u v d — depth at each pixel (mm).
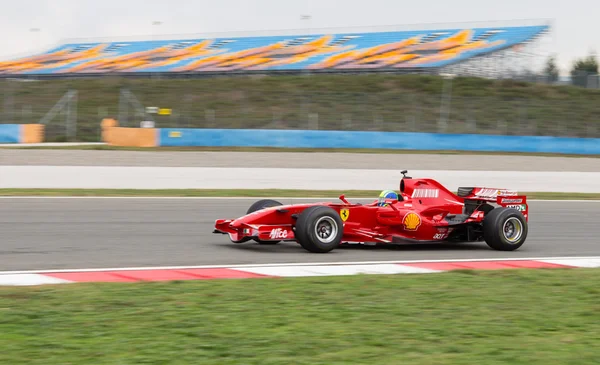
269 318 9859
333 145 57812
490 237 17500
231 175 34781
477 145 58938
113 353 8070
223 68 99000
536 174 38969
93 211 23047
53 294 10992
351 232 16750
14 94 78375
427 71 87438
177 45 115938
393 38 104250
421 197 17812
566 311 10828
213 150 52812
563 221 24344
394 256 16328
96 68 106438
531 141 59781
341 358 8125
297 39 110375
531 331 9609
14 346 8227
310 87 81375
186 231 19500
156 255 15570
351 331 9312
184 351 8219
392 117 70250
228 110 73938
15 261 14344
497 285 12727
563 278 13516
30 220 20578
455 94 79625
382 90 81125
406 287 12312
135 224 20484
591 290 12398
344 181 35375
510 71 87750
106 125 61062
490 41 96250
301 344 8633
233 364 7793
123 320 9539
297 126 68000
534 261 16141
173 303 10578
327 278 12953
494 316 10383
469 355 8391
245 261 15016
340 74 91812
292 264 14688
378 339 8961
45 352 8031
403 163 45469
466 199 18438
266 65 98812
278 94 79062
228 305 10555
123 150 49125
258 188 33438
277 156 46500
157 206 25078
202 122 69750
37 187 30922
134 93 79875
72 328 9078
